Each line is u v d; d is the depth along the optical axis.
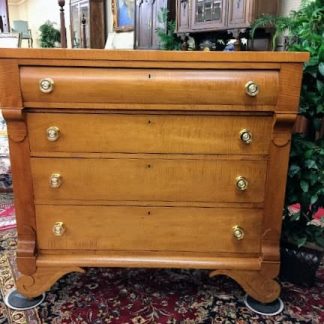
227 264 1.12
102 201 1.08
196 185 1.07
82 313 1.15
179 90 0.96
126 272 1.40
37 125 1.01
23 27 5.96
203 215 1.10
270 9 1.63
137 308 1.18
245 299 1.23
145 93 0.96
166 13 2.25
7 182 2.26
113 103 0.98
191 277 1.38
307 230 1.31
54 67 0.96
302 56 0.93
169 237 1.12
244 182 1.04
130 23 3.18
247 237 1.11
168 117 1.01
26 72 0.95
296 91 0.96
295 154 1.19
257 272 1.13
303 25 1.24
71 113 1.00
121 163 1.05
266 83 0.96
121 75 0.95
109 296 1.25
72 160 1.04
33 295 1.16
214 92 0.96
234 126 1.02
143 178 1.06
